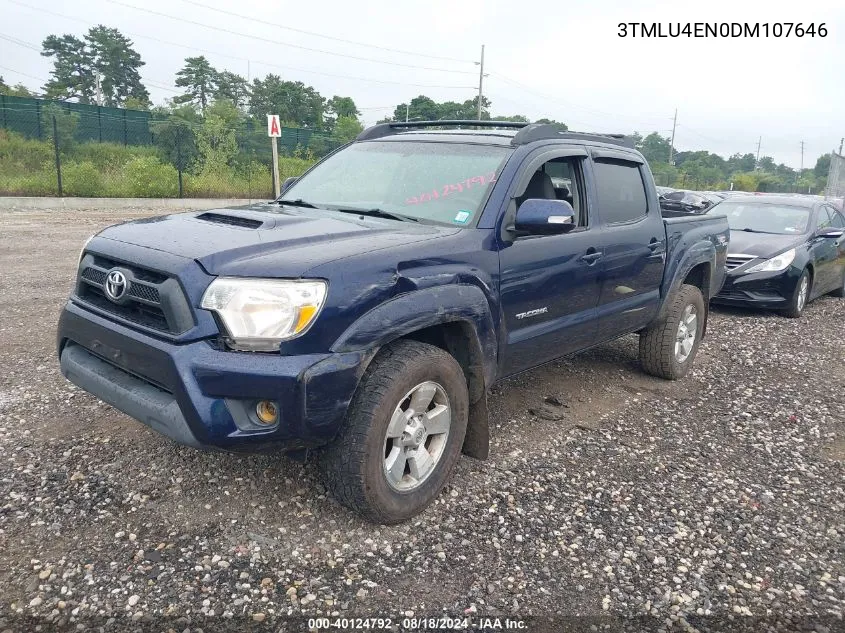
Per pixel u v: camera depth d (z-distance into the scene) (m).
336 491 3.09
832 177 22.44
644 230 4.96
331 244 3.10
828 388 5.86
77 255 10.44
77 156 24.77
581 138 4.67
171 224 3.47
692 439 4.57
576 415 4.87
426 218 3.76
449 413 3.42
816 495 3.86
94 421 4.18
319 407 2.80
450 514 3.40
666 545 3.26
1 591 2.63
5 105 25.20
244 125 29.25
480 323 3.46
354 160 4.54
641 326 5.27
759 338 7.60
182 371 2.76
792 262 8.66
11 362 5.21
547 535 3.27
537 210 3.55
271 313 2.75
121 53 67.25
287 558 2.96
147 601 2.63
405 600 2.74
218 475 3.60
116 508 3.25
